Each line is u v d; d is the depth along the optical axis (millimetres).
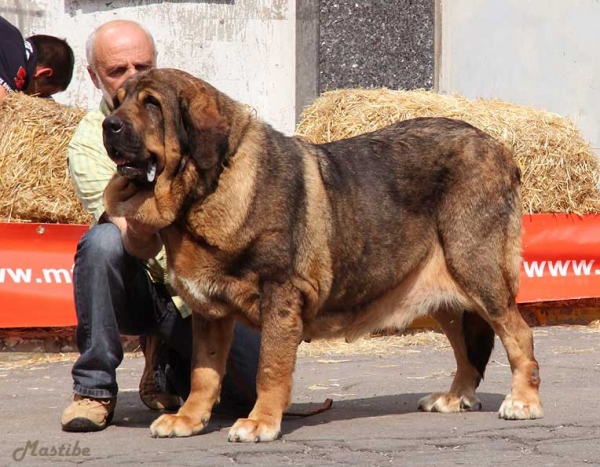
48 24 11156
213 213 5172
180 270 5309
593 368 7641
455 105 9672
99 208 5863
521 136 9531
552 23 12445
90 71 6145
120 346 5738
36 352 8312
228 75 11727
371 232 5762
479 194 5906
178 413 5535
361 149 5934
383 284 5891
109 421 5793
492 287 5891
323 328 5820
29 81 9312
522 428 5547
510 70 12414
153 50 6121
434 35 12219
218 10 11641
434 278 6023
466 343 6234
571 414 5914
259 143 5352
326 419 5938
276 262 5281
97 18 11266
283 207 5305
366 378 7441
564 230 9625
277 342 5316
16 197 8305
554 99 12398
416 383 7234
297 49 11961
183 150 5141
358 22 11828
